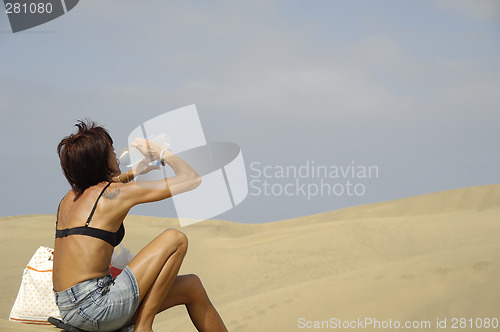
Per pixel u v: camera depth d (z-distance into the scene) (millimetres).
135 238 10461
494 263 3199
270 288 6617
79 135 2422
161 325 4586
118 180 2514
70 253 2297
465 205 12156
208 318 2561
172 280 2404
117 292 2297
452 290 3066
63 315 2322
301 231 9648
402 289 3295
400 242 7586
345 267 7004
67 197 2461
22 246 9508
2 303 6371
